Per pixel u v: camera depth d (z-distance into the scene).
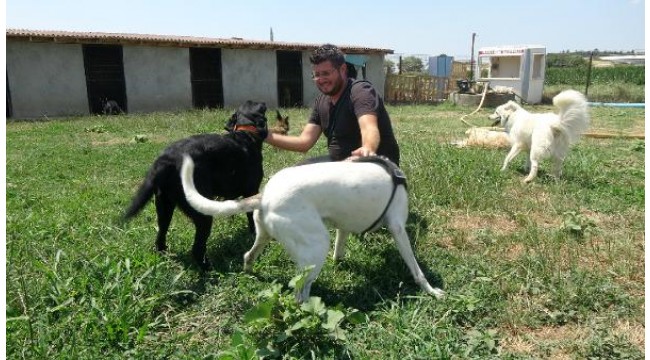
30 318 2.92
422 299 3.25
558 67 36.50
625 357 2.67
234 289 3.38
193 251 3.74
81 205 5.25
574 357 2.71
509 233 4.55
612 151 8.61
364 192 3.19
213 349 2.81
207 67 18.89
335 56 3.80
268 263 3.84
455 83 25.20
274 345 2.72
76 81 16.17
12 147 9.09
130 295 3.13
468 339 2.88
